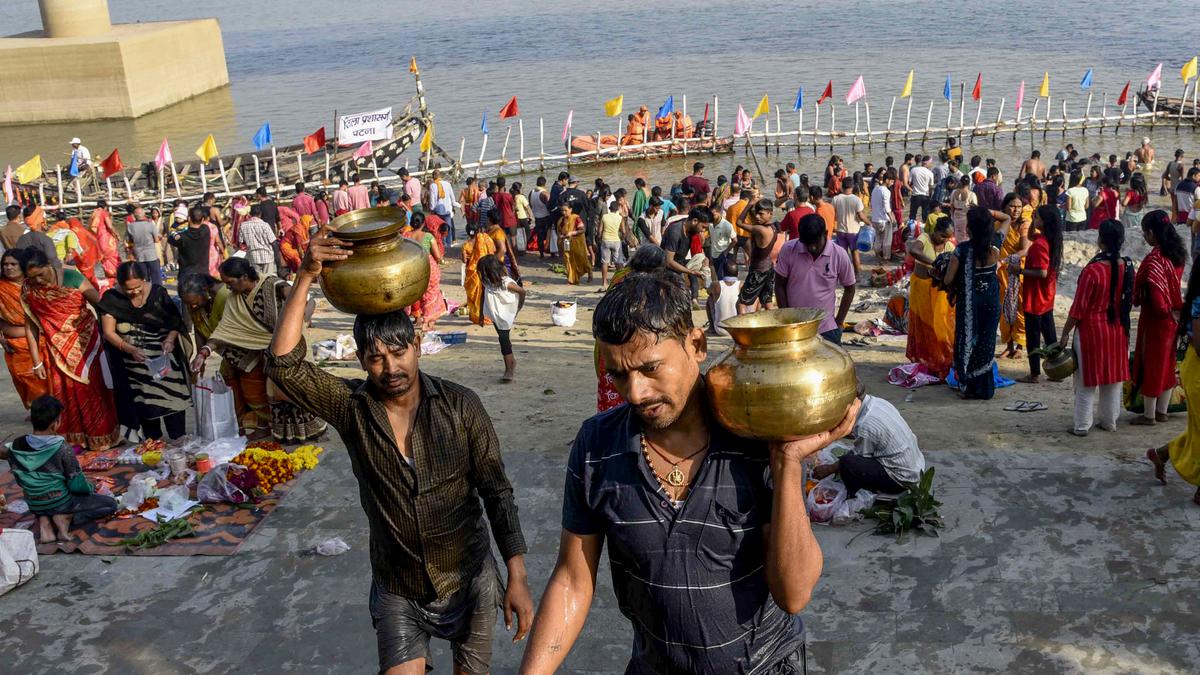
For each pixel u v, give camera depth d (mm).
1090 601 5707
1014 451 7664
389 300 4012
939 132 37656
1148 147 30625
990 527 6535
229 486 7602
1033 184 20469
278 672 5645
